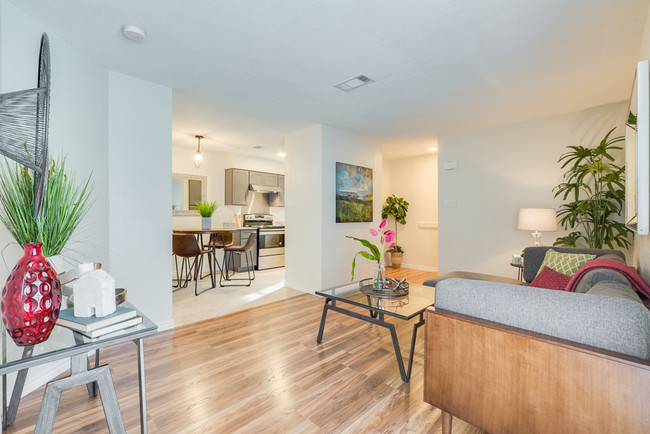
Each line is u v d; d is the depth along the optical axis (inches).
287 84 106.8
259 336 102.7
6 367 37.9
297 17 70.2
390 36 77.8
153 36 77.3
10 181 62.2
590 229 131.9
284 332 106.2
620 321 37.4
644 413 34.2
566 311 41.2
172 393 68.9
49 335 45.9
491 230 161.2
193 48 83.2
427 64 92.5
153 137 104.4
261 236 235.3
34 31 69.1
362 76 100.7
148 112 103.3
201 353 89.4
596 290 52.4
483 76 100.7
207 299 148.8
